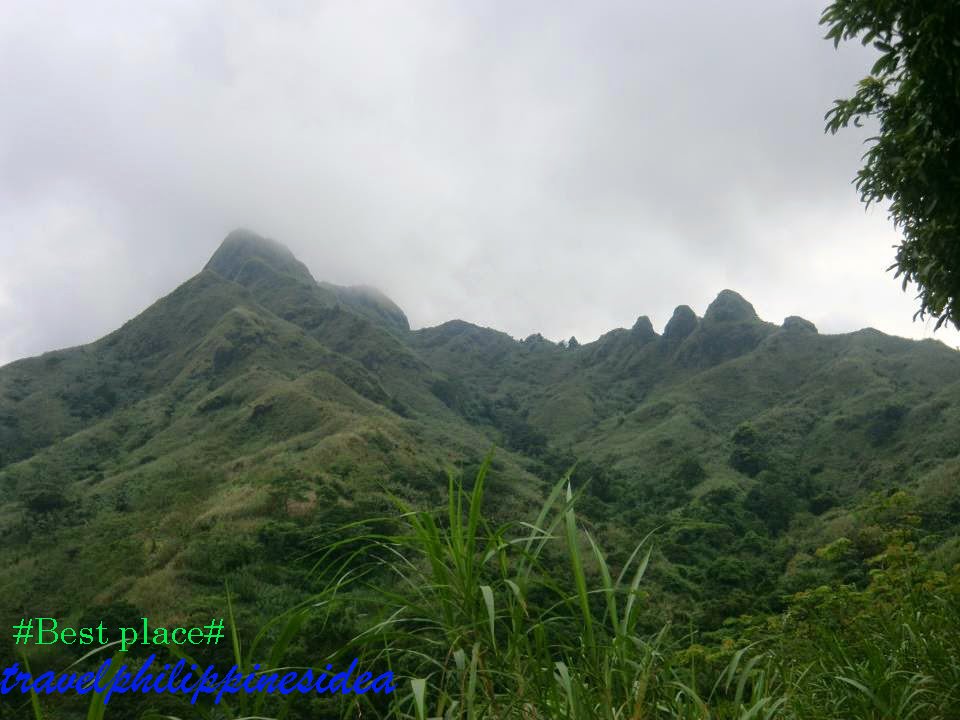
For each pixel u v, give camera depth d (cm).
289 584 2245
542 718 194
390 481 4178
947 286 473
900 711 226
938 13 373
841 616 373
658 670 206
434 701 196
